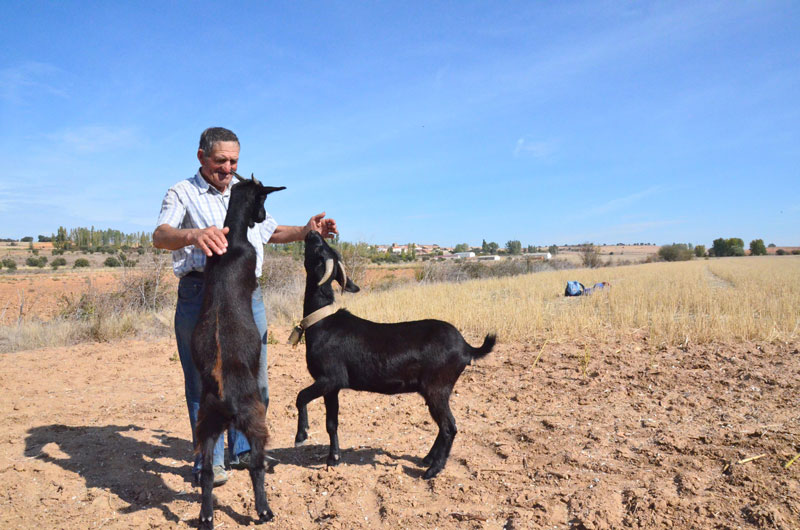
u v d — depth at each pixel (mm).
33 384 8250
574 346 9430
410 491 4309
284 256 21922
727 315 10523
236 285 3854
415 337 4562
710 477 4137
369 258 23312
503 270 37031
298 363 9438
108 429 6160
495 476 4496
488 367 8375
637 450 4777
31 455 5371
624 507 3758
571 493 4051
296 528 3844
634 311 12148
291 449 5441
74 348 11266
